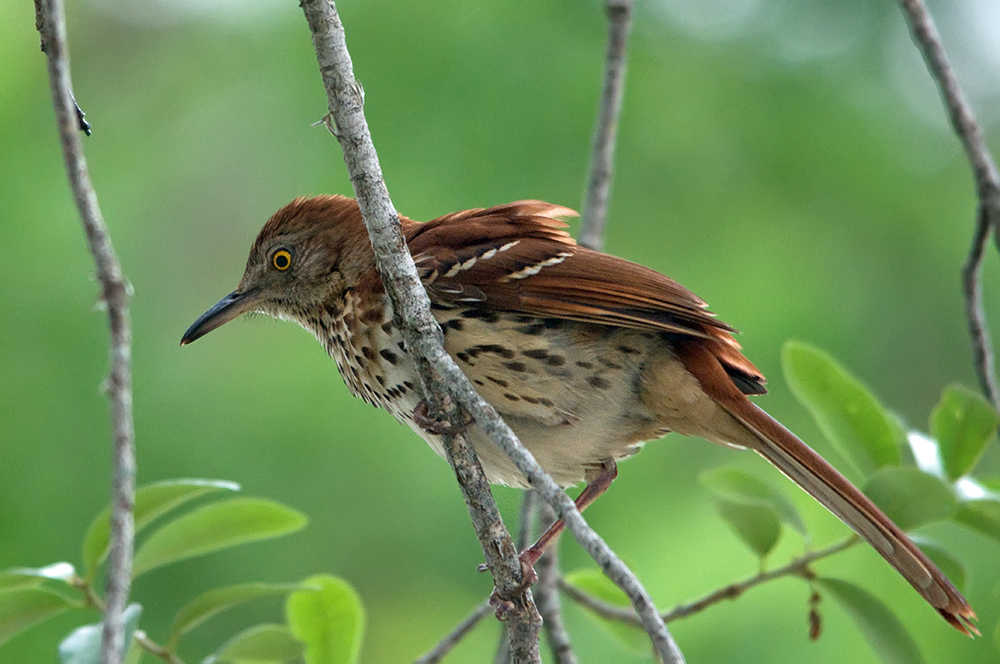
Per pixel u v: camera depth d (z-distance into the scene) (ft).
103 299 17.43
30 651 31.83
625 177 40.14
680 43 41.45
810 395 25.64
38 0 17.63
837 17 41.75
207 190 40.55
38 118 38.42
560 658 27.07
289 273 27.78
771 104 40.81
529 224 25.48
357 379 26.07
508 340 23.58
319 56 19.27
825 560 34.60
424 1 39.24
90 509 34.53
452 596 35.94
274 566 35.24
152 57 42.29
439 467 36.45
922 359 39.88
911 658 24.75
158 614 34.12
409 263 19.88
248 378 37.09
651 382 23.79
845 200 40.42
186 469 35.68
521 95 38.91
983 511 24.57
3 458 34.30
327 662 25.11
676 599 35.12
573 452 24.88
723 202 40.22
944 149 41.34
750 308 39.01
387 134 38.24
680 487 37.14
